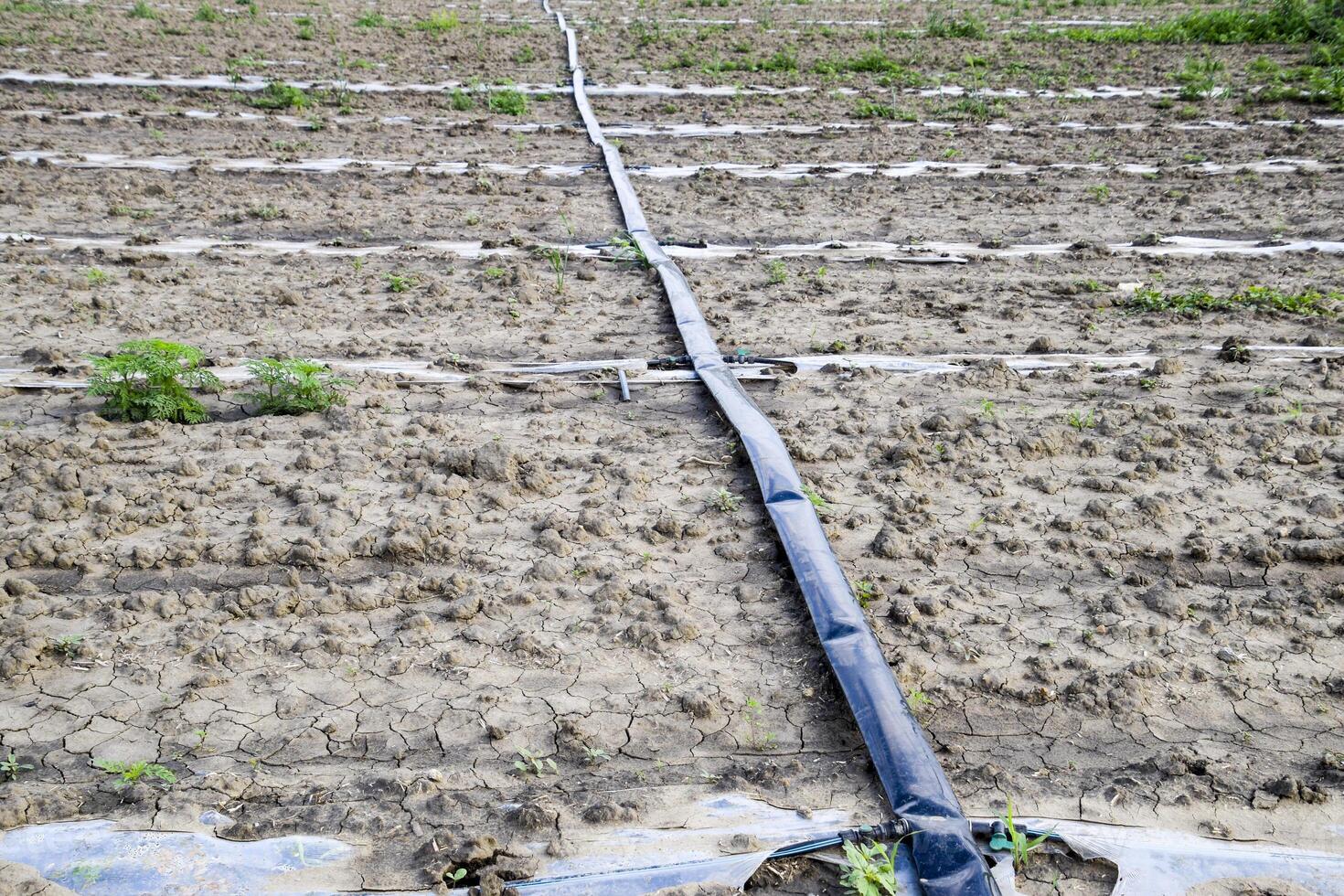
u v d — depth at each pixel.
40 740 3.21
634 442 4.99
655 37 15.74
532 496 4.55
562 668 3.56
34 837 2.88
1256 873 2.86
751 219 8.28
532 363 5.76
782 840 2.92
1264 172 9.64
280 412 5.21
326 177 9.04
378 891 2.77
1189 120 11.65
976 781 3.12
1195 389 5.56
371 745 3.24
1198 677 3.55
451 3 19.94
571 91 12.47
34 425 4.95
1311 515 4.45
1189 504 4.54
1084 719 3.38
